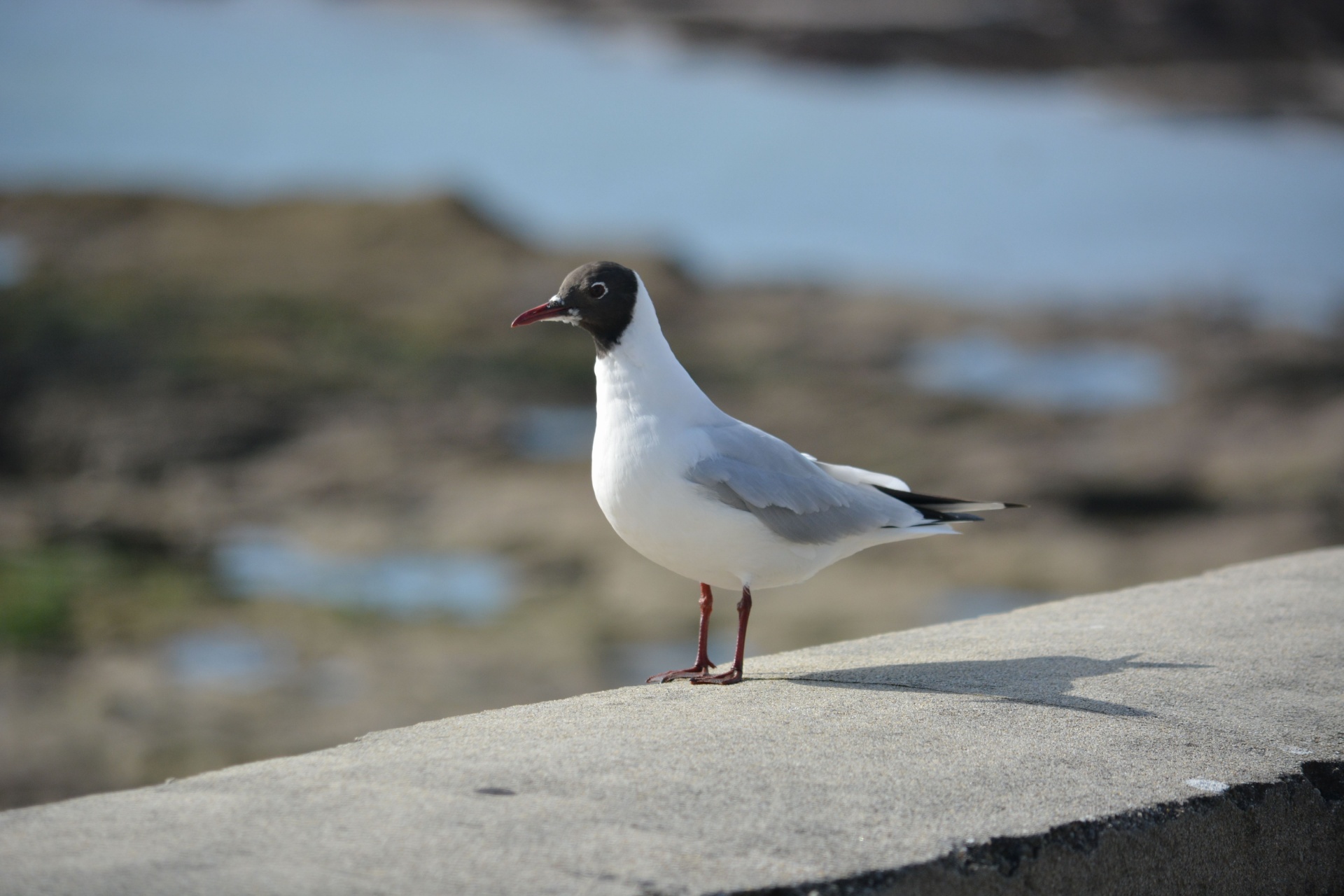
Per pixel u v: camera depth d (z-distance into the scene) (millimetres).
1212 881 3979
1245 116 60156
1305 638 5570
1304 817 4176
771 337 26031
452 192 31719
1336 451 20516
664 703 4805
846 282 30641
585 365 24031
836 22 77750
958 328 27203
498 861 3289
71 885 3119
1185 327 27250
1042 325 27344
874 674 5242
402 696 12836
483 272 28422
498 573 16172
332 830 3447
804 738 4297
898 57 73375
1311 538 18000
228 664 13477
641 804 3672
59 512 17438
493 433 20891
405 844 3363
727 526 5367
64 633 14016
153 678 13109
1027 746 4273
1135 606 6258
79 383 21125
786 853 3414
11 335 22516
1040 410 22531
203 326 23828
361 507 18141
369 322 25016
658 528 5453
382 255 29078
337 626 14531
